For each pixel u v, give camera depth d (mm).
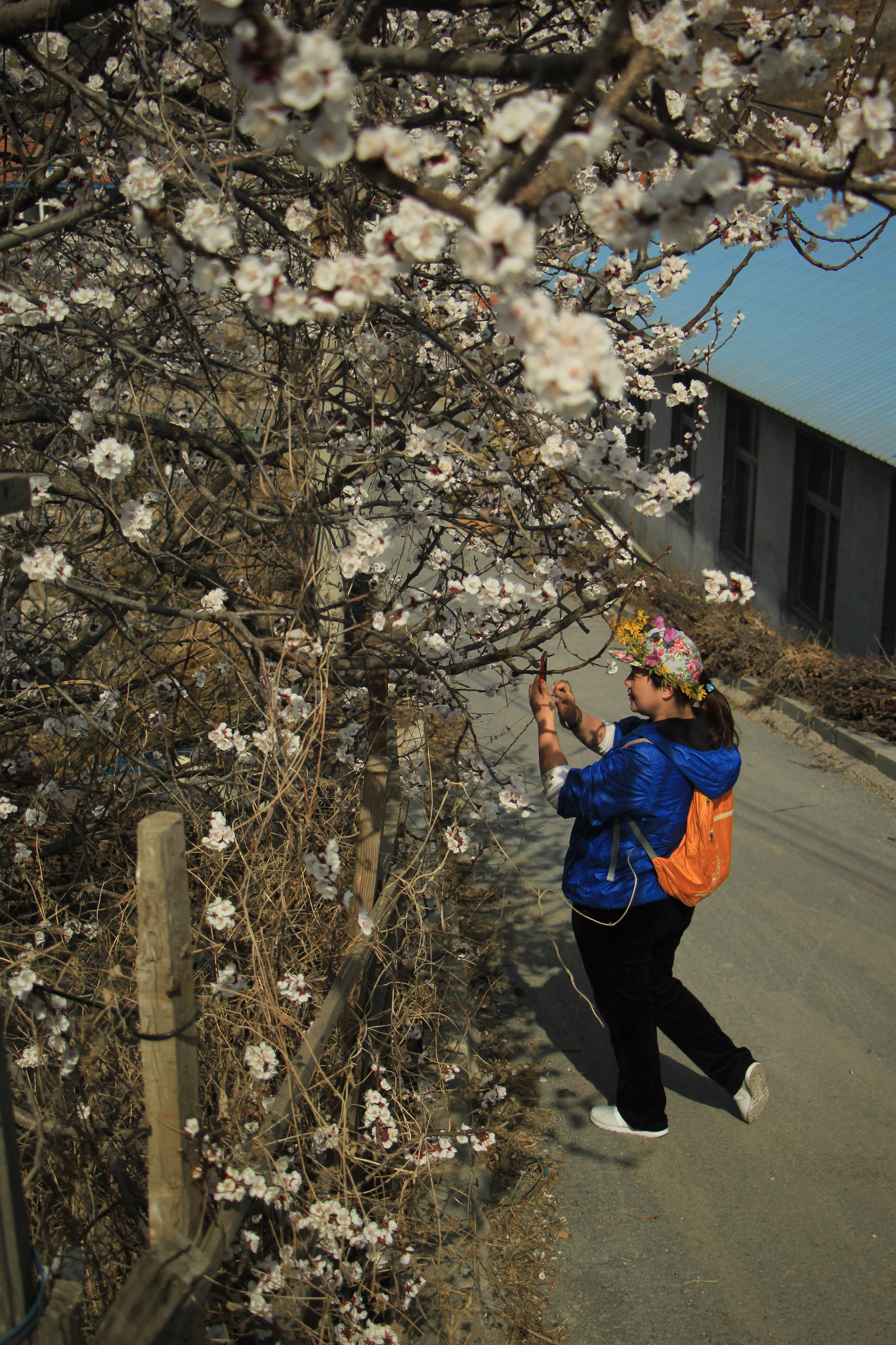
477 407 2973
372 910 2854
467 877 5047
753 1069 3471
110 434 3340
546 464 2551
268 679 2459
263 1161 2043
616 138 1995
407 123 2324
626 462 2213
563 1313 2830
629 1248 3072
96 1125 2170
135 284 3371
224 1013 2365
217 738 2736
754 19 1970
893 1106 3709
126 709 3572
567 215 3518
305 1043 2293
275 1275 2020
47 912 3047
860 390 7664
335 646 2906
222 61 2848
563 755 3336
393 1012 2859
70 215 2594
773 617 9234
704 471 10422
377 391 3244
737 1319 2836
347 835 3109
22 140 3037
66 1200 2098
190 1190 1850
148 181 2062
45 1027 2248
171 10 2729
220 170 2611
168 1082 1787
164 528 3621
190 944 1780
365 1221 2301
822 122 2672
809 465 8617
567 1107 3672
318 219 2766
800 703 7531
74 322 2805
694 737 3121
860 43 2541
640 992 3260
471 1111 3420
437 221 1549
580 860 3252
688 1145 3508
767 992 4375
